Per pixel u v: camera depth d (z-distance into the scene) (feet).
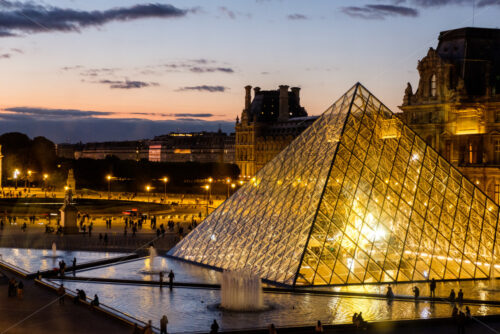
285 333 202.59
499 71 513.45
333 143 296.30
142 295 256.32
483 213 298.97
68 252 374.02
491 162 471.62
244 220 311.06
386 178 290.56
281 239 279.08
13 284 259.60
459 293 242.37
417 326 212.84
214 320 197.26
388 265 270.26
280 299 244.63
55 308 237.25
